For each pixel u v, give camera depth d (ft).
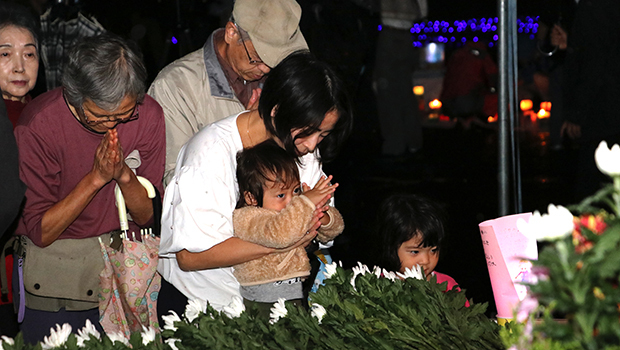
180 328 5.65
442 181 26.43
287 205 7.33
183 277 7.79
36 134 7.98
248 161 7.58
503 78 11.75
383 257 9.49
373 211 22.43
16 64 9.27
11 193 6.28
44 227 8.10
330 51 22.45
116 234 8.55
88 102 7.61
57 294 8.38
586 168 13.82
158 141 8.84
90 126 8.00
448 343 5.24
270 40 8.71
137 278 8.24
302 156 7.92
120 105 7.68
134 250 8.24
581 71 13.67
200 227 7.14
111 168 7.98
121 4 19.66
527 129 31.32
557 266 3.25
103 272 8.36
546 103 31.30
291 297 7.79
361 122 30.01
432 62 43.73
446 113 35.14
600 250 3.20
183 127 9.39
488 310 14.19
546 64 31.12
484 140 33.19
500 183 11.91
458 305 5.79
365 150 30.07
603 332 3.18
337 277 6.39
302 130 7.14
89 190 8.05
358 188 25.31
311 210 7.23
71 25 13.78
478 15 43.16
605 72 13.24
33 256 8.32
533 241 5.52
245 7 8.84
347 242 19.30
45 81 12.03
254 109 7.97
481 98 34.24
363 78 29.53
